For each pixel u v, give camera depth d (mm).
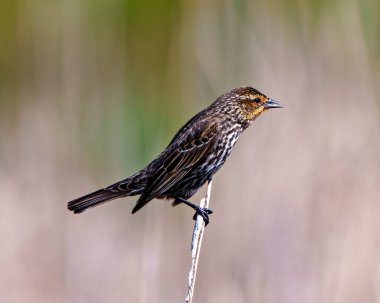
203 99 14375
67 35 15211
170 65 17547
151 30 19984
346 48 12844
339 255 10977
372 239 11031
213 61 14203
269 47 13656
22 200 13406
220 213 11969
